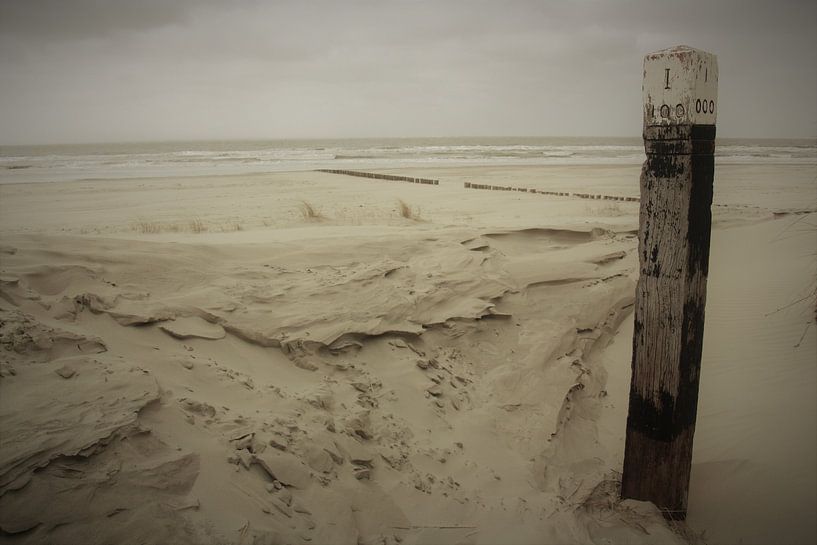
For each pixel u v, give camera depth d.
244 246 7.96
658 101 3.90
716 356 6.91
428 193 24.03
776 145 90.31
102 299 5.50
